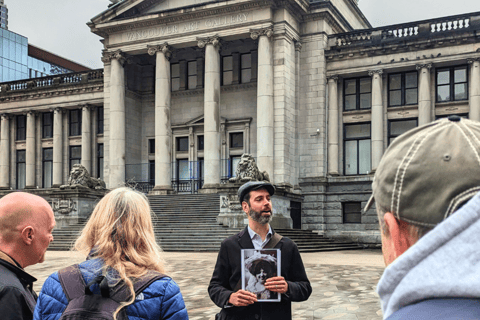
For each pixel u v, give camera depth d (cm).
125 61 3953
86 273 251
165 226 2831
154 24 3747
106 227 258
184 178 4100
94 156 4406
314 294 1091
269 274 398
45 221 307
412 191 113
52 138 4612
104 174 3981
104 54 3997
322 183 3484
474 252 96
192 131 4038
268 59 3381
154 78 4250
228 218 2767
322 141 3519
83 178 3344
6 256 289
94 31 3922
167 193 3622
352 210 3466
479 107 3191
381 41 3466
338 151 3600
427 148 115
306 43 3625
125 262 252
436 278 98
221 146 3941
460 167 109
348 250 3014
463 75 3322
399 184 116
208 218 2941
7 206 296
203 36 3584
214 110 3525
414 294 101
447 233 100
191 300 1028
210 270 1524
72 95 4450
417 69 3359
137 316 241
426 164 113
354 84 3612
